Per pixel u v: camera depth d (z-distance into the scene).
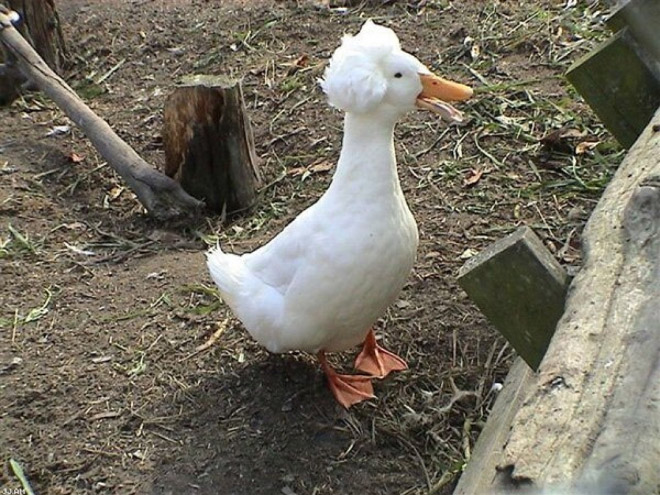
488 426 1.29
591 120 2.06
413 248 1.43
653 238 1.02
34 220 2.01
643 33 1.50
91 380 1.58
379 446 1.44
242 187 2.00
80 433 1.49
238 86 1.93
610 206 1.12
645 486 0.80
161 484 1.40
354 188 1.37
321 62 2.45
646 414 0.85
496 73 2.27
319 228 1.39
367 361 1.55
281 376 1.55
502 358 1.55
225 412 1.50
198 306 1.73
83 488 1.41
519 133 2.06
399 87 1.34
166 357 1.62
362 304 1.41
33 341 1.67
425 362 1.56
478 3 2.58
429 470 1.40
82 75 2.62
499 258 1.08
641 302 0.95
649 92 1.52
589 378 0.90
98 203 2.08
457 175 1.98
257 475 1.40
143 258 1.89
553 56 2.29
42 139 2.29
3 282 1.82
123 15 2.86
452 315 1.64
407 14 2.59
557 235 1.79
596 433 0.85
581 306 0.98
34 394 1.56
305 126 2.22
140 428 1.49
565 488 0.81
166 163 2.04
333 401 1.50
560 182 1.92
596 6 2.45
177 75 2.54
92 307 1.75
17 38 2.27
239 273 1.48
